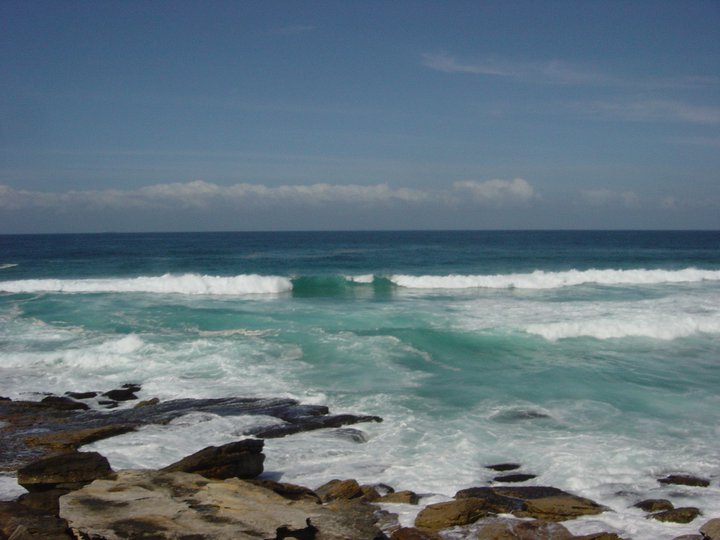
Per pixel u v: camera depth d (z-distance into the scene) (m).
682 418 12.42
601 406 13.13
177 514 7.27
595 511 8.46
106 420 12.48
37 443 11.09
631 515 8.40
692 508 8.49
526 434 11.55
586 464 10.16
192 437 11.47
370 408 13.08
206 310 23.55
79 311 23.67
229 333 19.70
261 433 11.67
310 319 21.58
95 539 6.82
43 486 8.60
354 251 62.75
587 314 22.38
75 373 15.95
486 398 13.67
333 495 8.76
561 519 8.28
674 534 7.79
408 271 40.09
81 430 11.60
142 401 13.77
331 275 35.56
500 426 11.98
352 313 22.66
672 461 10.30
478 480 9.66
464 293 29.98
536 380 15.02
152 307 24.66
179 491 7.95
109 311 23.64
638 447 10.88
